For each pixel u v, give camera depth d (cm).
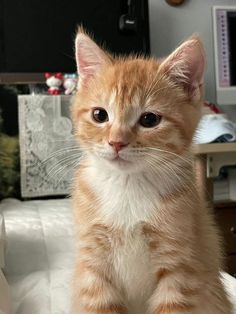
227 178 49
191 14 49
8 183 41
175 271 17
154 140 17
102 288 18
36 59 43
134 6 45
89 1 44
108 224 18
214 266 18
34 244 27
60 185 40
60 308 19
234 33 42
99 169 19
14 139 42
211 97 49
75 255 19
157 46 48
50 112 40
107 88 18
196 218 18
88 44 19
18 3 42
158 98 18
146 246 17
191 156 19
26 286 21
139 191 18
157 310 17
